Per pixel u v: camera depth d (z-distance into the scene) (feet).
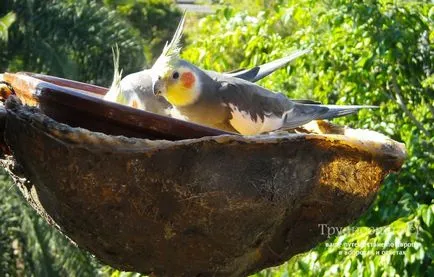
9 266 29.89
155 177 8.27
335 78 27.04
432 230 20.68
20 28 31.35
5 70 31.27
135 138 8.20
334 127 12.59
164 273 9.30
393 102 27.55
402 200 23.72
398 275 19.99
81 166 8.07
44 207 8.91
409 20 25.57
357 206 9.89
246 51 28.32
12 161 8.89
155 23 50.26
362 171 9.59
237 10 30.73
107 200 8.32
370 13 24.70
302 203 9.47
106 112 8.49
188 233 8.75
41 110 8.56
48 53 31.24
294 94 29.45
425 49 26.68
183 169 8.30
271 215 8.98
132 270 9.29
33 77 10.17
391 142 9.77
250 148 8.52
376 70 26.50
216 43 28.58
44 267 30.17
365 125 27.25
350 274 20.40
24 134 8.04
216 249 9.00
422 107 27.78
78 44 31.58
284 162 8.82
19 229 30.19
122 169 8.16
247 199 8.68
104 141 8.02
